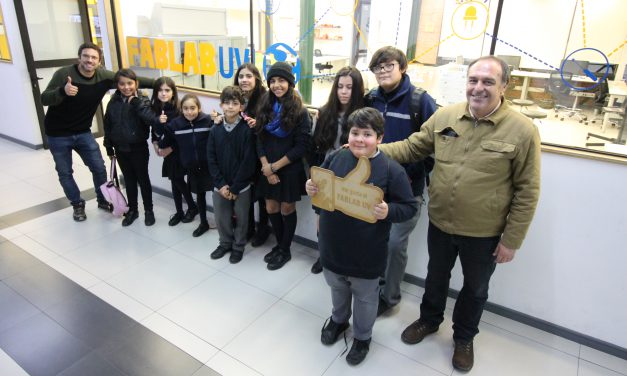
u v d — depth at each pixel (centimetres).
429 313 200
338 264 169
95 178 334
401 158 181
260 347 196
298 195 248
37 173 420
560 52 346
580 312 202
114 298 229
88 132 319
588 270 195
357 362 185
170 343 197
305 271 260
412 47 237
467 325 184
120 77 280
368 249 163
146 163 306
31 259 266
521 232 156
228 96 234
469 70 151
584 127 306
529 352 198
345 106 207
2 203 349
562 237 197
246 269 261
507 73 149
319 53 332
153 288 239
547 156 191
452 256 183
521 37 368
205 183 287
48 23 482
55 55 497
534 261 207
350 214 158
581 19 270
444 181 167
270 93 233
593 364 192
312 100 282
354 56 272
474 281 174
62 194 372
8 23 448
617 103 293
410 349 197
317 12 264
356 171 152
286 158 234
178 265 263
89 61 288
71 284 241
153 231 308
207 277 251
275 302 229
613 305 193
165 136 282
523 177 154
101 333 202
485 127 156
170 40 326
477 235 165
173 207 351
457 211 165
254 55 289
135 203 322
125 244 288
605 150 183
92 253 276
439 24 222
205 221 305
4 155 471
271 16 277
